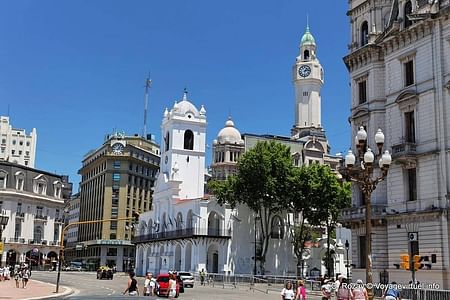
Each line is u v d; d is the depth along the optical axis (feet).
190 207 294.66
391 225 165.89
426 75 159.43
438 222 149.69
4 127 645.51
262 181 256.93
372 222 170.19
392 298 105.70
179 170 334.24
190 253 296.92
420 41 162.61
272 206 277.44
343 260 307.17
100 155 483.10
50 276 298.15
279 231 301.02
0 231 244.63
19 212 341.00
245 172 261.85
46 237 358.23
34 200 350.02
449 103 151.74
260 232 296.10
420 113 160.35
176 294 148.36
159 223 334.85
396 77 170.71
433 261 149.59
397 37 169.17
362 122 183.83
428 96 157.69
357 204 184.34
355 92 188.55
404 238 160.76
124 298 135.44
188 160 338.54
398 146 163.02
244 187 263.29
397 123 168.14
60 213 375.45
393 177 167.02
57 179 377.50
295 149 386.73
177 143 337.93
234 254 287.07
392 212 165.27
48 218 361.71
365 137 92.22
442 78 154.51
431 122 155.74
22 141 653.30
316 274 298.76
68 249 518.37
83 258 491.31
